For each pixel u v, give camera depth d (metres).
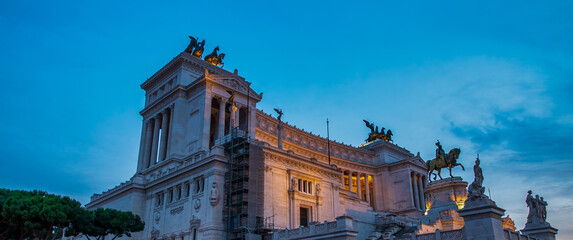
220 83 107.50
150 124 121.94
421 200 149.25
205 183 74.81
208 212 71.44
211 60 125.75
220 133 104.62
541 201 67.56
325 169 88.19
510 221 84.44
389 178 152.12
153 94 127.00
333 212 85.88
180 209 78.94
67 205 65.88
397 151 165.12
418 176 153.38
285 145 133.62
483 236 43.78
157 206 86.38
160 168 104.44
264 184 75.00
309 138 146.62
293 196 78.19
